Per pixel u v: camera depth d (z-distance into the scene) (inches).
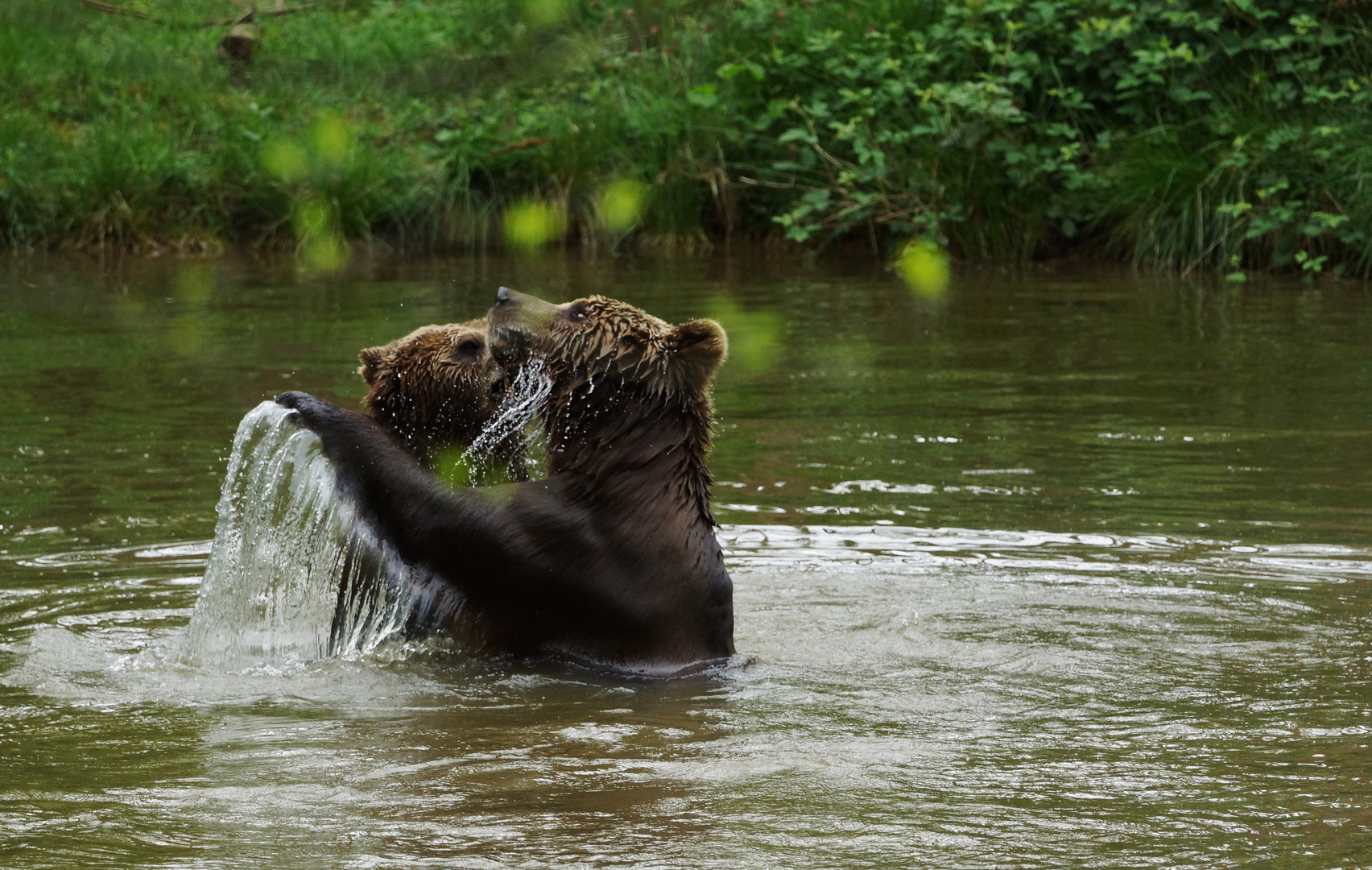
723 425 578.6
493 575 343.6
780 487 492.1
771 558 420.5
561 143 1035.3
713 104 1021.2
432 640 350.6
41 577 397.4
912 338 735.7
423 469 351.9
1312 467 503.2
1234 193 923.4
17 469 501.4
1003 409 593.6
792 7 1122.7
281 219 1007.6
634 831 234.2
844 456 530.0
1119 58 991.6
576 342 356.2
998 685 320.2
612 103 1074.7
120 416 570.9
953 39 1033.5
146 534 435.5
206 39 1220.5
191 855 224.2
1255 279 892.0
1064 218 979.3
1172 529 441.4
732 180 1053.8
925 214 961.5
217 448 527.2
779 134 1056.8
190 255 1003.9
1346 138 906.7
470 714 300.8
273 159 777.6
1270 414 576.4
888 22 1061.8
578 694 316.2
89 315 784.3
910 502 474.6
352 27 1244.5
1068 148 959.0
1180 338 723.4
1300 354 681.0
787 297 840.9
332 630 357.7
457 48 1169.4
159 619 366.3
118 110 1114.1
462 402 368.5
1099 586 393.7
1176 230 936.9
